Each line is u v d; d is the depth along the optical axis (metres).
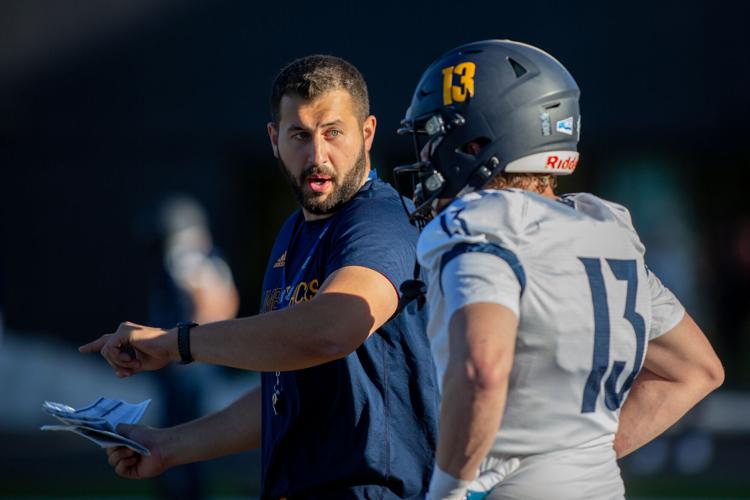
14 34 44.62
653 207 47.31
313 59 12.84
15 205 45.56
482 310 9.02
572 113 10.54
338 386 12.10
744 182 47.94
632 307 10.09
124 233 45.56
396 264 11.84
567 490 9.65
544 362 9.56
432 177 10.59
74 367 43.38
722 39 44.59
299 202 12.75
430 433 12.27
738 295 48.75
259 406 13.48
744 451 37.59
